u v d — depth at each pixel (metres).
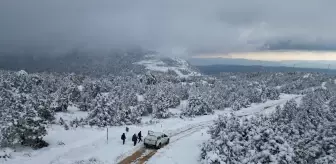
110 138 29.39
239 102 74.88
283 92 137.12
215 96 72.56
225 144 22.69
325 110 48.12
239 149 22.42
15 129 24.09
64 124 36.91
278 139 22.14
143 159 23.48
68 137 29.14
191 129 39.16
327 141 34.94
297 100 91.38
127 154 24.50
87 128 35.88
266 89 97.06
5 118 27.44
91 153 23.67
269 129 22.61
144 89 90.81
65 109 59.06
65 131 31.86
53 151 23.70
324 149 34.94
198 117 53.94
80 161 21.22
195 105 57.72
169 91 75.88
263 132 22.73
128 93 70.12
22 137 24.41
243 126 24.19
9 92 52.19
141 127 38.09
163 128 38.25
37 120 25.12
